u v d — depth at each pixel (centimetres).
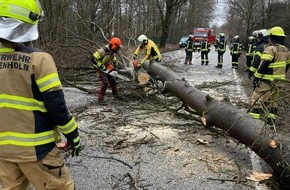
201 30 4222
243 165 434
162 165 428
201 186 375
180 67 1623
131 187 370
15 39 217
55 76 222
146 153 467
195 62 2067
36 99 225
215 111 477
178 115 649
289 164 358
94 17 1394
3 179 240
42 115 229
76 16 1366
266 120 400
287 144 381
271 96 429
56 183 241
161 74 755
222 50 1692
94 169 413
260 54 654
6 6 217
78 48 1030
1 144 229
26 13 220
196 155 462
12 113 225
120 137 529
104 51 734
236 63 1677
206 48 1869
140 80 788
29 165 231
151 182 382
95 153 464
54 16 1243
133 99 788
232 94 909
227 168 423
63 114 228
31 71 220
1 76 223
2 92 224
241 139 429
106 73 746
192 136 538
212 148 489
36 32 229
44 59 222
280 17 3478
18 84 222
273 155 373
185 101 601
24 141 226
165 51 2933
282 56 580
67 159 441
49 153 235
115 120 615
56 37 1105
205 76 1307
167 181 385
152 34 3334
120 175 399
